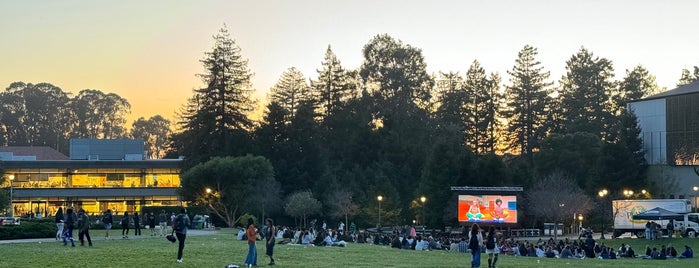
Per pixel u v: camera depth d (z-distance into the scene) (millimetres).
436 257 44594
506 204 88188
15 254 39031
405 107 152875
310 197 107312
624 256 58406
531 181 107875
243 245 48906
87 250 41969
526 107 159500
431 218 102438
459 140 143875
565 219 100250
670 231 79812
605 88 164000
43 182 122625
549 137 124125
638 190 104000
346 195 107312
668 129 105625
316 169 120750
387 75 155250
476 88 161875
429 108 158375
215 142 128125
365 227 107750
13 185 121250
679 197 103438
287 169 119000
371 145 125438
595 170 107562
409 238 60188
